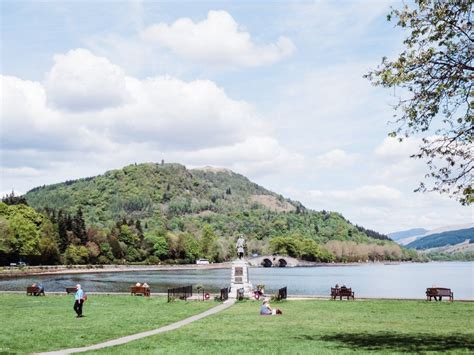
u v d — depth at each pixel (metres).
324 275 196.75
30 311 41.38
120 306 46.28
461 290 103.88
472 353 21.17
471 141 23.86
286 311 41.41
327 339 25.98
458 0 23.81
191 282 129.75
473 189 22.66
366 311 40.59
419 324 32.53
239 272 57.97
